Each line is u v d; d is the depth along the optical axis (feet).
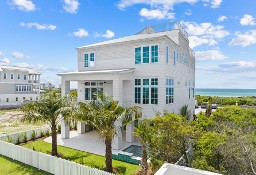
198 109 155.02
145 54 62.54
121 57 67.56
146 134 36.22
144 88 62.23
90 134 69.56
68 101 49.47
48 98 47.80
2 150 48.42
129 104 63.36
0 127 83.41
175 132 34.12
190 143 35.76
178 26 77.20
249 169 29.50
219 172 28.78
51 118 48.01
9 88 166.20
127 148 54.54
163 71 59.16
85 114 39.47
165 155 34.04
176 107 71.46
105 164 43.01
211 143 31.99
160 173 22.50
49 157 38.32
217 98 182.80
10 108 146.51
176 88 72.08
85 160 45.50
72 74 65.05
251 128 44.11
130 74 62.85
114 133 38.58
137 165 42.73
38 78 203.41
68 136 64.64
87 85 74.18
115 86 57.00
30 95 176.65
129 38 76.69
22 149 43.50
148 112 60.85
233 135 33.47
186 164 34.30
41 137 65.00
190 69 101.91
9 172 38.55
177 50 74.08
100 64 72.49
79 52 78.43
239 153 30.12
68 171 35.04
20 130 78.18
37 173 38.06
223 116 51.72
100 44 72.64
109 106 41.86
